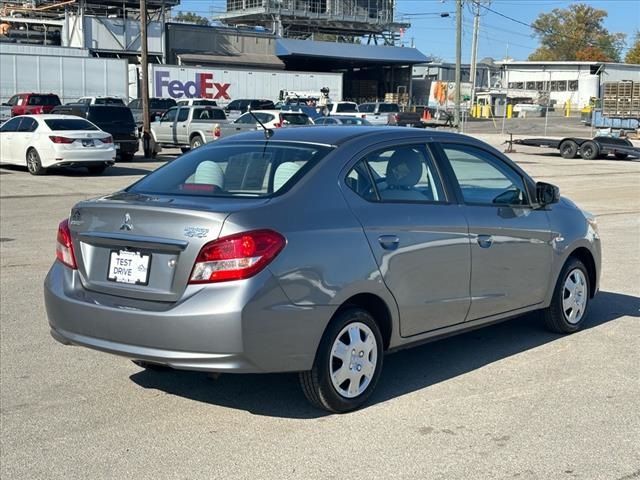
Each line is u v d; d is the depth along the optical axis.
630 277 9.20
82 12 53.84
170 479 4.12
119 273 4.76
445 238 5.42
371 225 5.00
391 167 5.38
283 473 4.18
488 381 5.64
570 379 5.68
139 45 55.31
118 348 4.66
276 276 4.46
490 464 4.30
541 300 6.44
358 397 5.02
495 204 5.98
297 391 5.45
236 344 4.36
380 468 4.24
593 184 21.73
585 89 93.69
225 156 5.41
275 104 45.03
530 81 99.25
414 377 5.72
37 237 11.51
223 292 4.38
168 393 5.41
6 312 7.43
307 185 4.88
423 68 94.50
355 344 4.95
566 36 127.31
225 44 61.50
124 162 25.81
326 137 5.37
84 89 41.06
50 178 20.09
